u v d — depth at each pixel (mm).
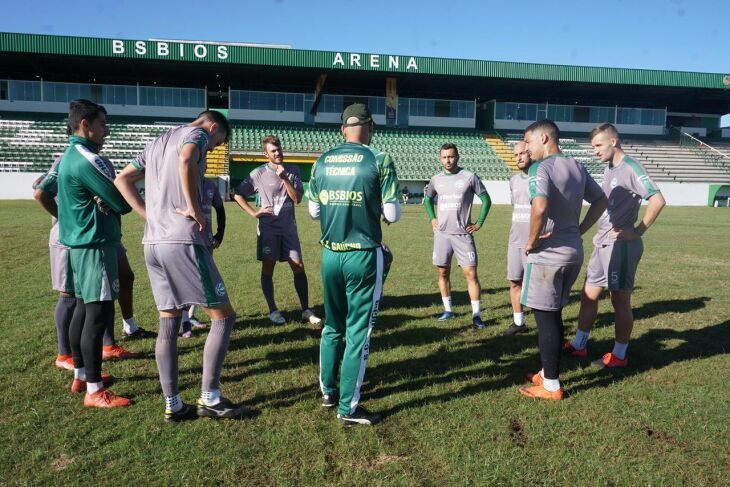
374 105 40281
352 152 3143
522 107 42781
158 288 3119
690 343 4777
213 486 2494
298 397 3535
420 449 2855
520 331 5195
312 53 34656
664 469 2660
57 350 4410
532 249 3498
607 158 4309
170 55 32719
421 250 11430
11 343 4551
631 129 43906
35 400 3447
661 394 3580
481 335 5109
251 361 4273
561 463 2705
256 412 3305
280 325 5402
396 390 3686
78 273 3346
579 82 38719
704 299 6648
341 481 2537
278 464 2686
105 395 3381
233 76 38094
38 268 8406
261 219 5496
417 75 37281
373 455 2795
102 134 3477
